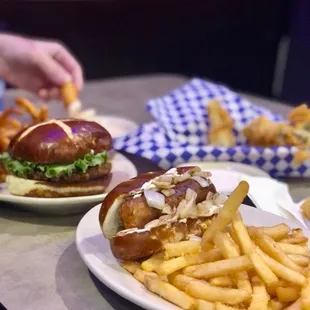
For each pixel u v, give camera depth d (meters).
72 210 0.53
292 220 0.49
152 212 0.41
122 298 0.41
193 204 0.42
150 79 1.13
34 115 0.65
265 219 0.48
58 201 0.50
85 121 0.55
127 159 0.62
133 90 1.04
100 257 0.41
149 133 0.72
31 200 0.50
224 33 1.72
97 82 1.10
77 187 0.52
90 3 1.56
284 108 0.93
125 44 1.66
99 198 0.51
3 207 0.55
